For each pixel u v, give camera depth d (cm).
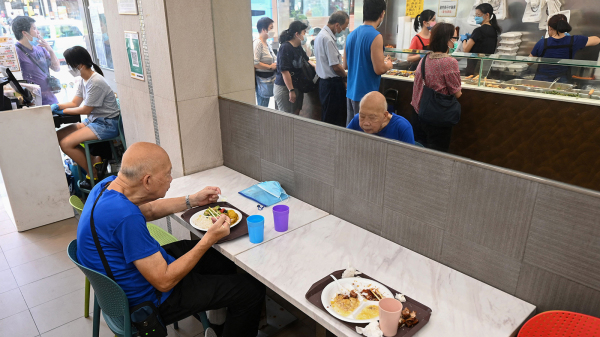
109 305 141
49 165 299
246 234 164
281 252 152
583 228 109
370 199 163
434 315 120
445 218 140
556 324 112
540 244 119
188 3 206
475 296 129
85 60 327
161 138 243
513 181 119
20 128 281
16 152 283
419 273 141
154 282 137
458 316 120
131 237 133
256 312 170
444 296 129
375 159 156
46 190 302
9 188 286
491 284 135
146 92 243
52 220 310
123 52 254
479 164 125
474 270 138
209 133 235
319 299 125
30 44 427
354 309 120
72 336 200
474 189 129
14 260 262
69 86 480
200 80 222
